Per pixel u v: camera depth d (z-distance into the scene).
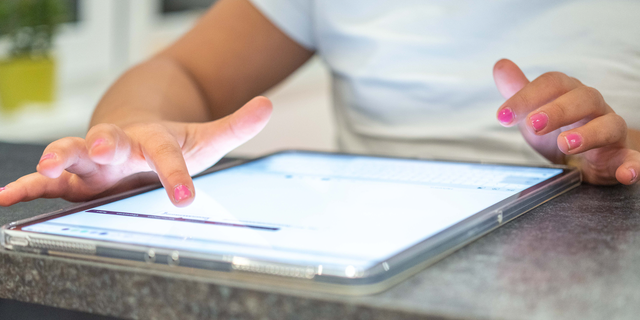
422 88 0.82
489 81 0.78
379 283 0.26
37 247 0.31
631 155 0.47
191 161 0.45
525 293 0.26
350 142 0.94
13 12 1.65
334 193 0.42
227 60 0.86
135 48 2.18
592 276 0.28
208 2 2.52
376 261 0.27
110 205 0.39
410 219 0.35
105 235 0.32
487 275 0.28
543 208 0.42
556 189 0.46
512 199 0.39
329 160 0.57
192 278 0.28
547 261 0.30
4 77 1.62
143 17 2.18
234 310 0.27
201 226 0.33
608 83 0.70
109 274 0.29
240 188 0.44
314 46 0.95
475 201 0.40
